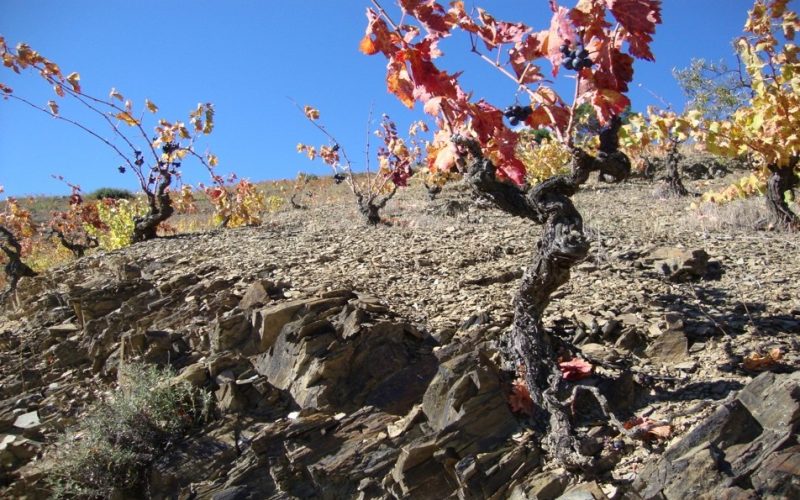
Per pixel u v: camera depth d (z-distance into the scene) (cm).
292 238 859
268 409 428
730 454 299
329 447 379
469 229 881
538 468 340
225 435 415
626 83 362
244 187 1467
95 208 1285
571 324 463
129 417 421
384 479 351
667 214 1019
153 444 419
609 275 572
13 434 461
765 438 300
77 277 755
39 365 553
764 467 288
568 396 366
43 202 2622
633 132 725
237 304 553
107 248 1166
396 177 1109
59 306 659
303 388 422
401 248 727
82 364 547
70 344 561
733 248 682
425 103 375
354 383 423
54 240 1450
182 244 870
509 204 388
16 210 1376
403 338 451
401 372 425
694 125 716
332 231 928
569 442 334
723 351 411
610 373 398
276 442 390
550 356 380
